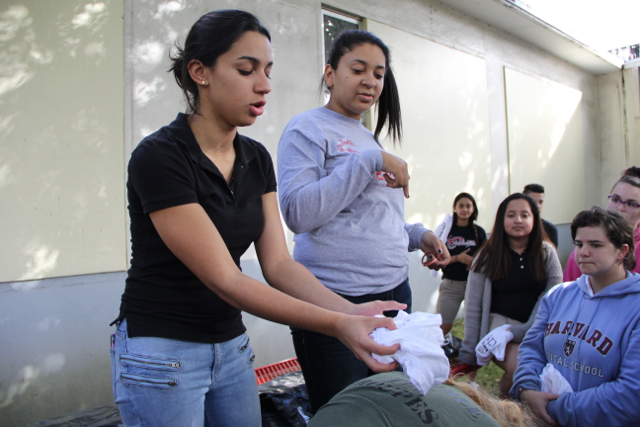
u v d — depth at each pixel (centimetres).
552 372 184
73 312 277
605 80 974
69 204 278
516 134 699
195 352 104
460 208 412
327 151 148
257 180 118
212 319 106
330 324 87
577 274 256
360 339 81
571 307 192
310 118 152
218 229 105
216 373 110
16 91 261
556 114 820
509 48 691
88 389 280
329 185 129
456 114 579
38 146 268
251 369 122
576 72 903
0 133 255
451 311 401
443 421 69
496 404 90
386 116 175
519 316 264
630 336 168
